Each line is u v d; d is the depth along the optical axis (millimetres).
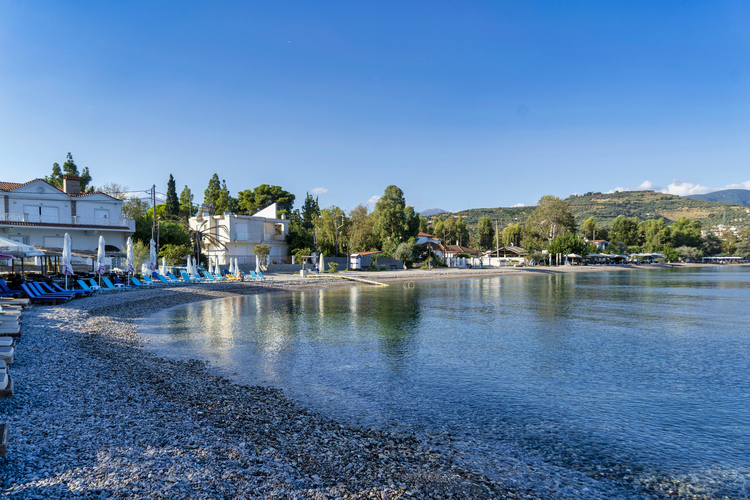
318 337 19234
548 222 127500
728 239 179875
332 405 10383
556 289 49281
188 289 36781
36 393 9023
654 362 15180
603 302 35312
